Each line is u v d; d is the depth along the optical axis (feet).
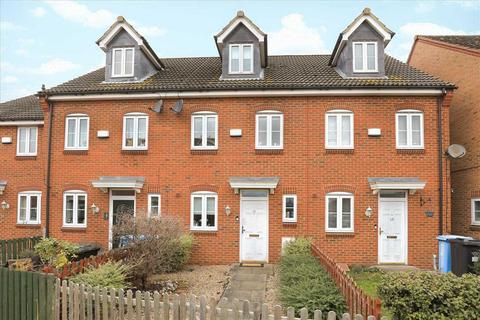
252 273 43.52
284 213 49.29
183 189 50.96
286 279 30.73
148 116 52.19
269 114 50.52
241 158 50.37
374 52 52.08
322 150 49.47
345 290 24.47
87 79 57.57
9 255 45.52
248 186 48.44
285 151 49.85
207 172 50.78
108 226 51.85
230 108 50.93
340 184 48.96
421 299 20.34
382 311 22.77
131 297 21.07
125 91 51.47
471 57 50.44
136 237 36.09
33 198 58.54
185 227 49.83
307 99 50.03
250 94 50.19
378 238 48.16
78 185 52.75
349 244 48.37
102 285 26.32
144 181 51.52
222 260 49.65
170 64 63.21
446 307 20.31
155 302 20.51
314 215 48.96
